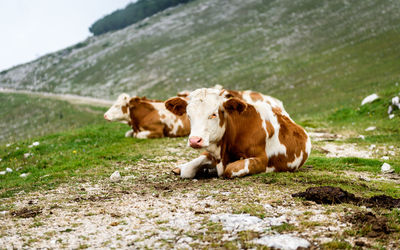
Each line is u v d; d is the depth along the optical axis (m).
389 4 109.25
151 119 14.15
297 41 109.94
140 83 123.38
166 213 4.77
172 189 6.26
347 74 63.12
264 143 7.01
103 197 5.98
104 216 4.80
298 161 7.43
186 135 14.49
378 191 5.70
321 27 114.44
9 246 3.83
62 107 105.25
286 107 54.66
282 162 7.23
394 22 90.50
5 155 12.27
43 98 121.31
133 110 14.27
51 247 3.77
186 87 102.62
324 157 9.27
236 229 4.00
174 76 118.81
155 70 132.12
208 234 3.90
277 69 87.69
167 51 151.12
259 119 7.01
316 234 3.76
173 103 7.05
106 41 193.25
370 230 3.78
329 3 136.00
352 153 10.81
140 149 11.62
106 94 122.12
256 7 166.50
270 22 142.25
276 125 7.22
